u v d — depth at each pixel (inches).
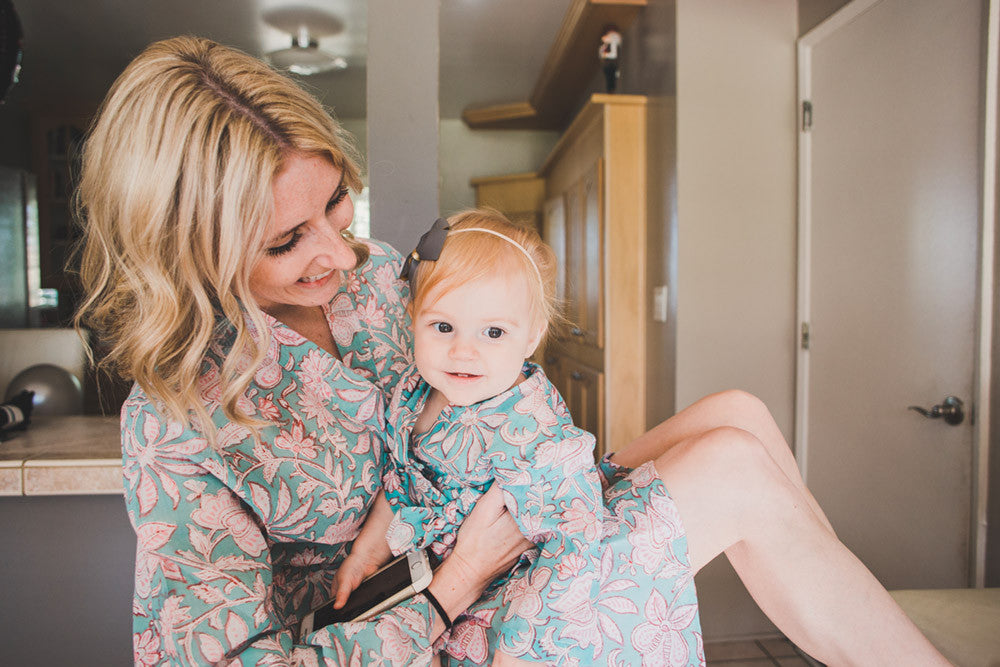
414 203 56.7
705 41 82.9
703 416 39.1
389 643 26.2
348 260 28.3
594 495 29.9
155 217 24.4
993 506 54.8
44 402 65.0
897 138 65.4
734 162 83.9
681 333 84.5
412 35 56.1
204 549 25.2
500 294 31.0
